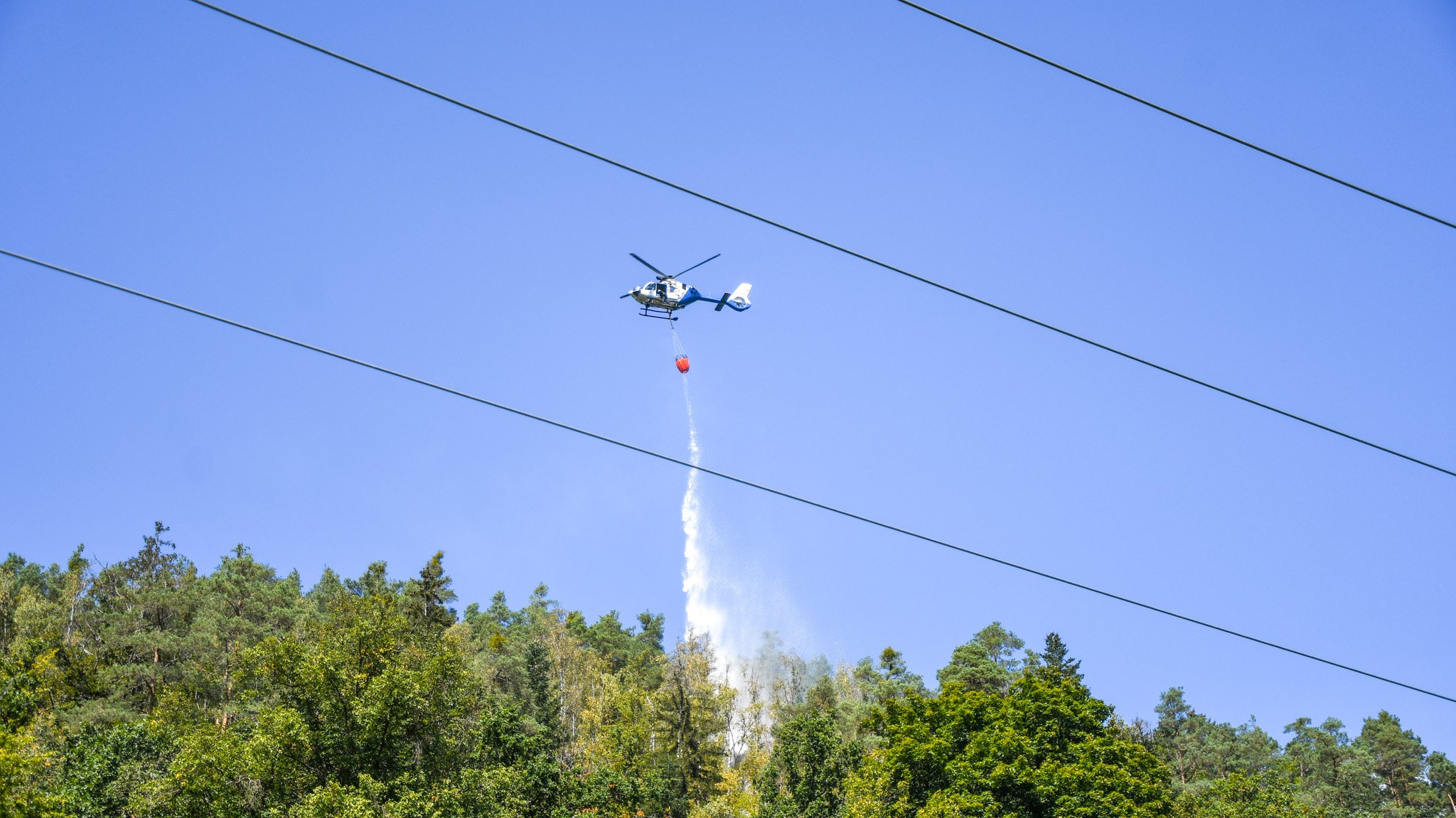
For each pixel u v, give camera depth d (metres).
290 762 47.50
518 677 93.38
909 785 65.12
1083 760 62.75
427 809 46.56
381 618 52.84
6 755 38.00
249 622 86.12
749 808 77.44
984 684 105.25
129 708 73.12
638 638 150.62
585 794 64.94
